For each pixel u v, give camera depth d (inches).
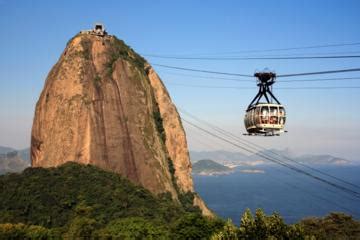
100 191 3284.9
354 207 7490.2
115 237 2576.3
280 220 1273.4
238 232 1264.8
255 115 1589.6
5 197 3102.9
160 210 3253.0
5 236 2477.9
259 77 1562.5
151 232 2632.9
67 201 3065.9
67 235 2603.3
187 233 2581.2
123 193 3344.0
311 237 1266.0
